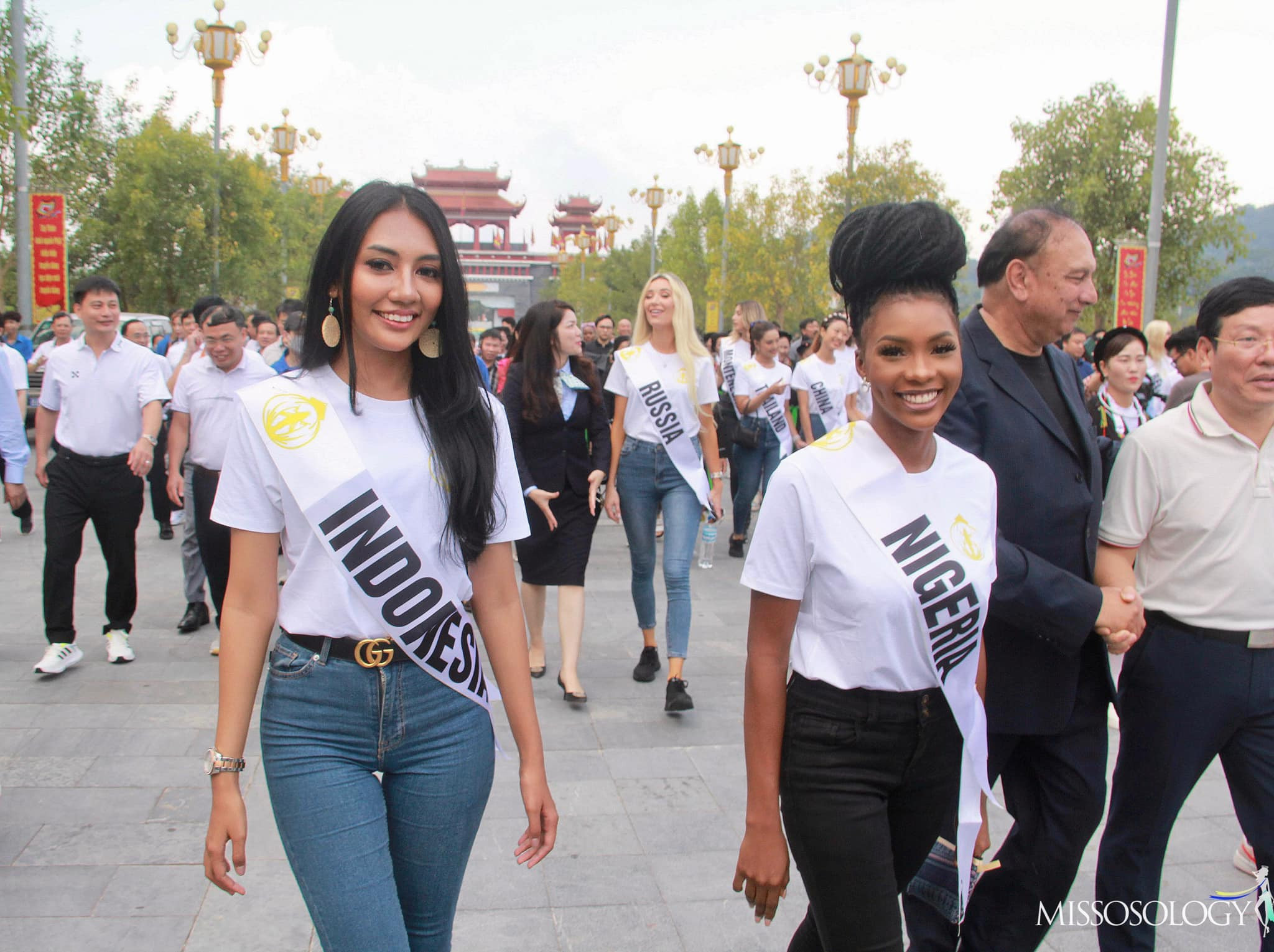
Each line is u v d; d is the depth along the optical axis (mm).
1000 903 2490
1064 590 2217
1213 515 2480
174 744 4141
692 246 47500
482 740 1997
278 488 1881
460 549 1971
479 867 3236
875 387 1899
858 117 20031
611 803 3721
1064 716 2365
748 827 1992
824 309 26047
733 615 6418
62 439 4969
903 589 1870
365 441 1904
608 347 12055
